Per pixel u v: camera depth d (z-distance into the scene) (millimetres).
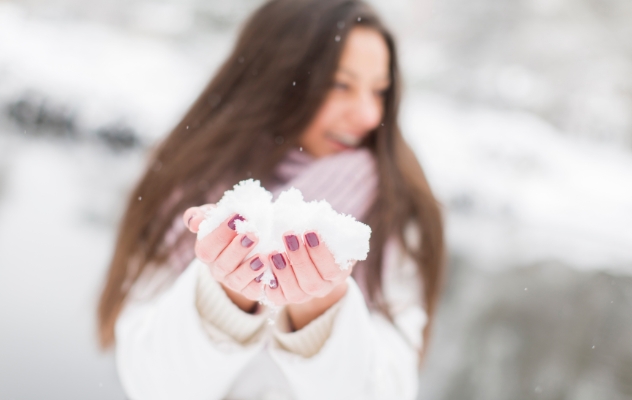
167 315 701
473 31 10086
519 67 10312
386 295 918
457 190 6727
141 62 8078
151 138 6277
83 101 6367
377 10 970
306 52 920
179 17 9547
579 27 9969
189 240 884
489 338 2375
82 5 9375
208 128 954
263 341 716
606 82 10156
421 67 9961
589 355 2387
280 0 970
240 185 604
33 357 1509
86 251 2482
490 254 4223
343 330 688
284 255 592
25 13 8758
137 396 765
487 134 8328
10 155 4309
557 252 4918
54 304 1873
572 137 9953
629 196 7711
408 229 979
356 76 923
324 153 964
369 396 738
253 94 939
